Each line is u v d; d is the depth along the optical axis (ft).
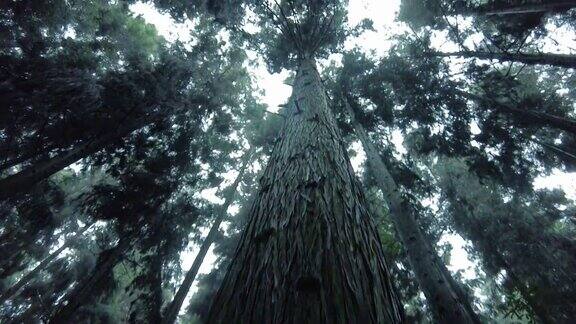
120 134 29.94
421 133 37.11
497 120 34.47
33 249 46.06
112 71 27.48
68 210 42.70
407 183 34.12
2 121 22.25
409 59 38.19
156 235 37.52
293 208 6.89
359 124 35.01
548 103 38.04
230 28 38.96
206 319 5.01
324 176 8.19
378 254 6.46
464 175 56.90
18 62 20.83
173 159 37.42
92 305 38.99
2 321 49.83
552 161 40.78
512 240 48.85
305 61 25.58
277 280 5.01
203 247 42.78
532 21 32.35
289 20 37.27
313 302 4.47
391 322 4.86
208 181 47.88
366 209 7.97
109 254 34.37
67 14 38.11
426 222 45.98
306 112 13.87
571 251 46.09
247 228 7.29
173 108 34.42
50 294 44.68
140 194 32.73
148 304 33.50
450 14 38.88
